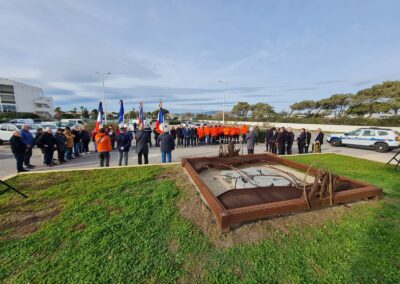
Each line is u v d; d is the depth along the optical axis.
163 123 10.56
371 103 30.75
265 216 3.08
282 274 2.23
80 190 4.59
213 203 3.22
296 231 3.01
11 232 3.00
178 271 2.28
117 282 2.12
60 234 2.93
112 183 5.05
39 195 4.33
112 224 3.17
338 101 36.22
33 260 2.44
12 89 59.47
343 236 2.89
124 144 7.66
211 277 2.20
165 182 5.12
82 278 2.17
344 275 2.21
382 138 12.17
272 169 6.02
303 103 43.12
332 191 3.56
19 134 6.94
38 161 9.26
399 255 2.50
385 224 3.18
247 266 2.35
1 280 2.17
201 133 14.92
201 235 2.91
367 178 5.56
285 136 9.69
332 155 9.12
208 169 5.80
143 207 3.75
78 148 10.52
